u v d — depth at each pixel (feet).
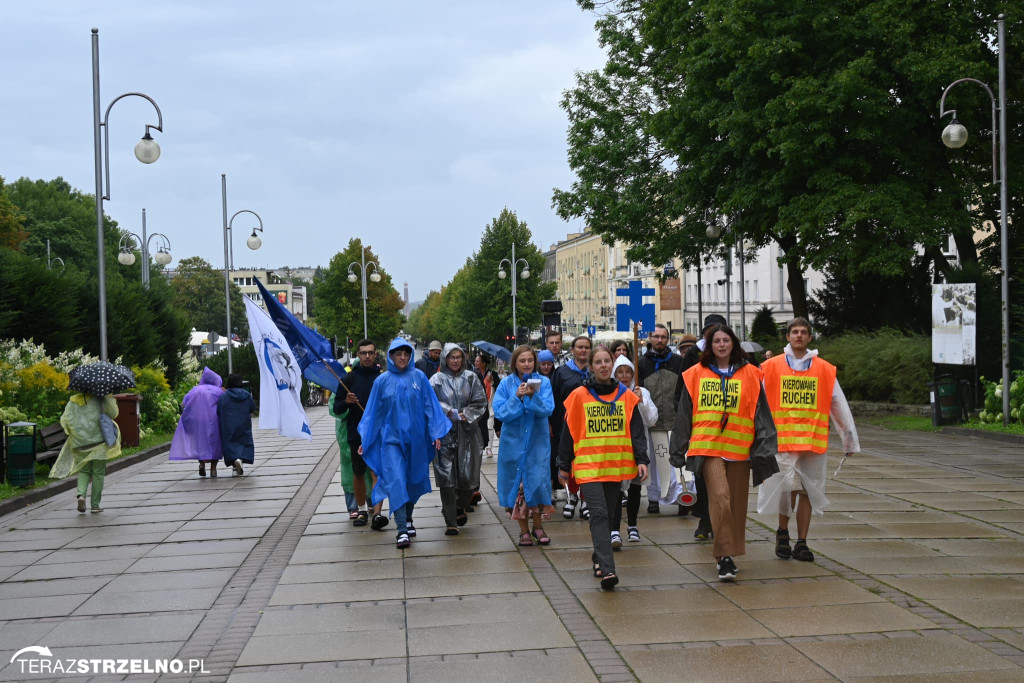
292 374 43.09
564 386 35.73
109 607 25.16
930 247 89.71
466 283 281.13
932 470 47.37
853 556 28.14
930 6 82.99
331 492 45.80
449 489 33.17
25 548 33.86
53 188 290.15
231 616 23.85
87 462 41.60
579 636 21.15
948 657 19.02
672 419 35.99
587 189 116.57
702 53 89.86
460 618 22.88
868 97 82.23
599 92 120.88
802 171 86.38
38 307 74.90
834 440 66.28
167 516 40.04
